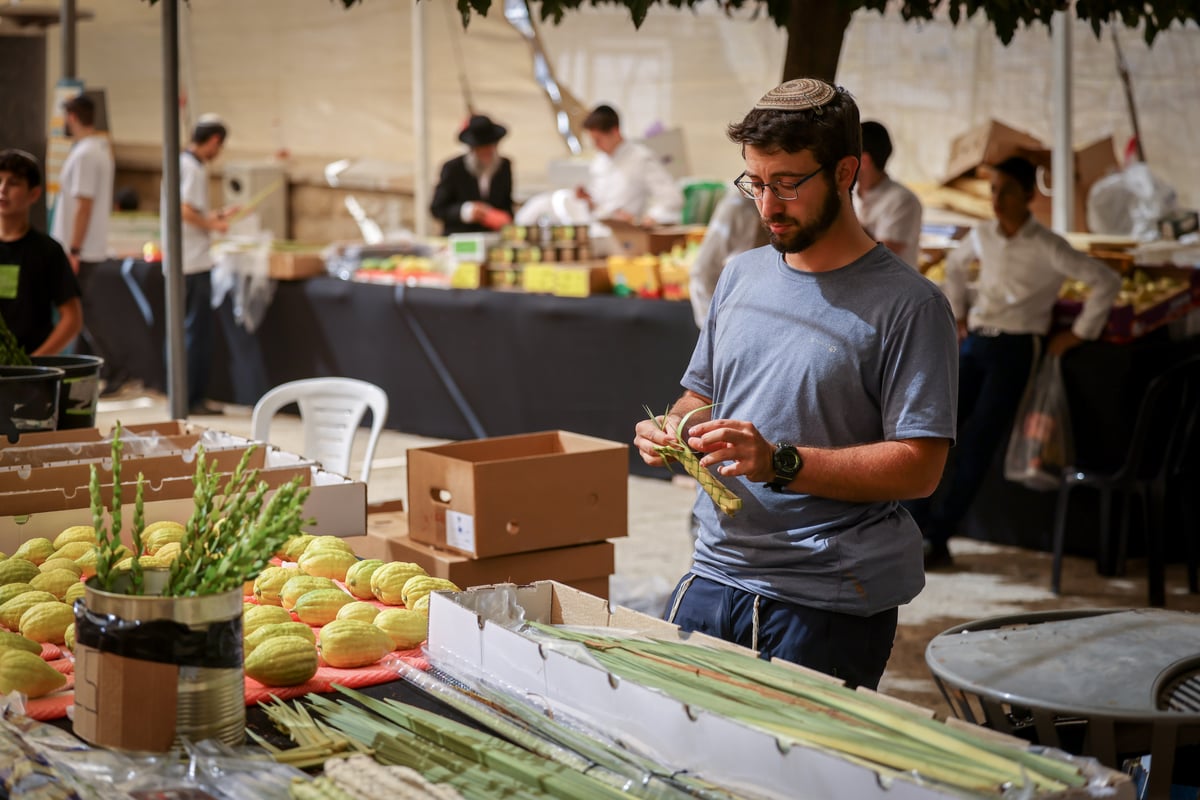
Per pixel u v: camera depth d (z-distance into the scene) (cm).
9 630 234
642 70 1262
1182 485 529
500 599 219
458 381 786
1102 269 536
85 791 164
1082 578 548
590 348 714
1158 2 372
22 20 747
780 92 224
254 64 1348
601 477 334
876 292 229
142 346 945
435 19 1277
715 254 543
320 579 247
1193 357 505
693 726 168
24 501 289
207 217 873
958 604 511
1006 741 164
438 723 183
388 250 885
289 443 779
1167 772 181
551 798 162
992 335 552
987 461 555
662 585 511
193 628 176
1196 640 207
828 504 235
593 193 882
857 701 176
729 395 246
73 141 828
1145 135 1010
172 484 304
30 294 488
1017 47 1062
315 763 175
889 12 1119
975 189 828
